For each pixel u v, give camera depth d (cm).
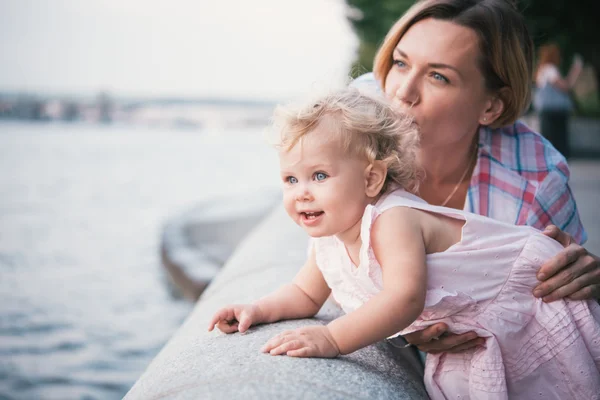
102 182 1479
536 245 169
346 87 171
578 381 166
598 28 1291
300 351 146
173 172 1755
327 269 172
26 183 1419
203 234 729
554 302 168
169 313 525
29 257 717
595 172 1048
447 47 187
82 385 382
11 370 402
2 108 6241
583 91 2086
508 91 196
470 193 205
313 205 157
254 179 1609
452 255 162
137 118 6438
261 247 303
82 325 492
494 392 162
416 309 149
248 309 172
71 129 4806
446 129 194
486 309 165
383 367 159
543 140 212
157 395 136
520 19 196
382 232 156
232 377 135
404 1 1588
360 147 158
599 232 577
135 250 763
